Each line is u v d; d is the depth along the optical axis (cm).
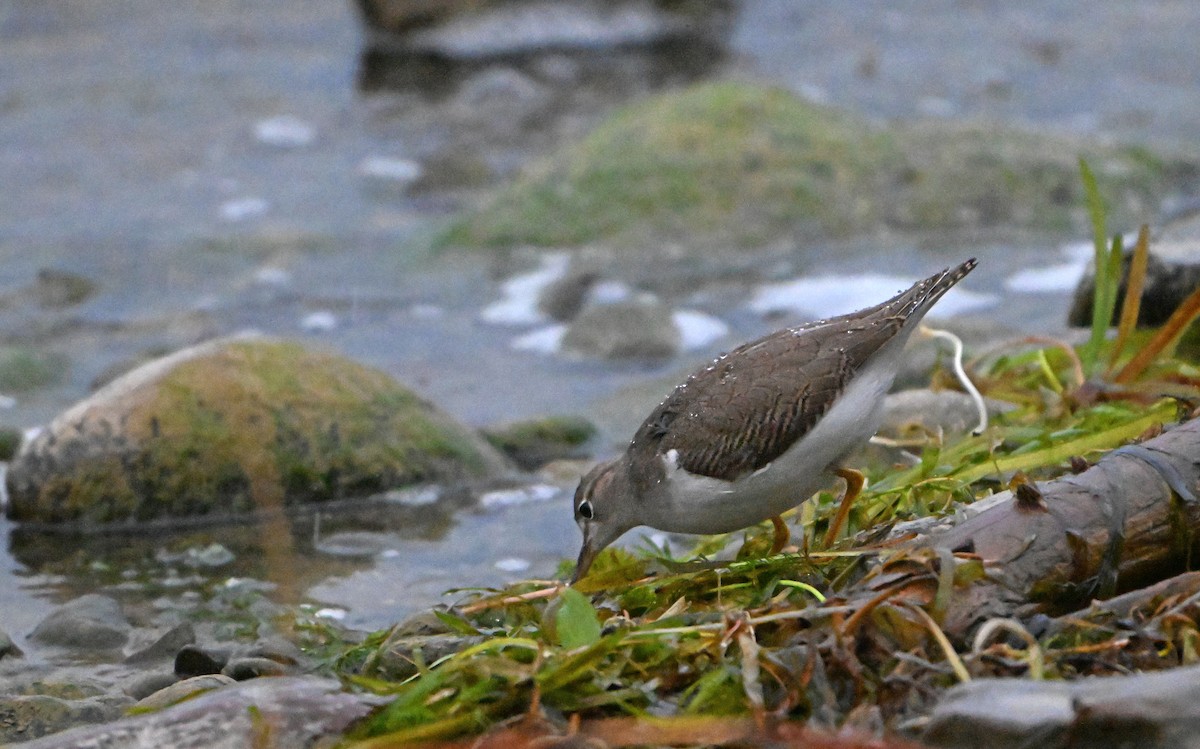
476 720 661
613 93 2405
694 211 1773
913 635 666
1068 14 2767
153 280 1753
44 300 1694
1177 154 1886
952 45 2606
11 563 1095
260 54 2661
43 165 2170
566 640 702
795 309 1565
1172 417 895
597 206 1800
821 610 680
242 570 1061
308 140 2262
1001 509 727
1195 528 718
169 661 909
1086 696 569
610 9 2611
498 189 1962
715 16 2681
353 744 657
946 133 1884
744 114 1894
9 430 1317
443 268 1762
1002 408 1080
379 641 824
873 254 1697
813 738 617
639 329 1502
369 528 1133
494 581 1022
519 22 2584
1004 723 571
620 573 821
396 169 2128
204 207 1995
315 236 1875
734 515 820
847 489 827
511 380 1445
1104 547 704
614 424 1313
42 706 810
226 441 1165
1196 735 548
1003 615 674
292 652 869
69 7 2909
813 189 1783
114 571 1072
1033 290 1559
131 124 2339
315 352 1238
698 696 662
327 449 1181
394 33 2600
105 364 1520
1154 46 2545
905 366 1245
